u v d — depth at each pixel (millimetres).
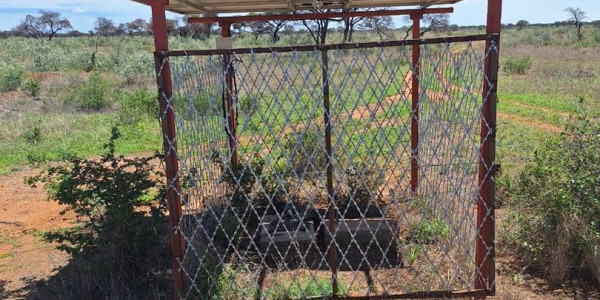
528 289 4633
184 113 4883
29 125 12516
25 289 4969
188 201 5270
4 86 19000
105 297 4656
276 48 3873
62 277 5141
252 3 6027
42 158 9969
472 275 4527
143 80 22266
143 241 5043
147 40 52125
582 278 4773
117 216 4648
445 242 5312
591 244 4602
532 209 5242
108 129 12406
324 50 3900
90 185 5055
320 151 7297
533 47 38469
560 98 15258
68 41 49562
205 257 4930
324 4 6918
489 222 4219
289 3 6203
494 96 3984
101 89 16125
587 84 17781
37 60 26578
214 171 6465
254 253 5547
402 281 4812
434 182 6098
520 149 9609
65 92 17984
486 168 4129
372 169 7168
